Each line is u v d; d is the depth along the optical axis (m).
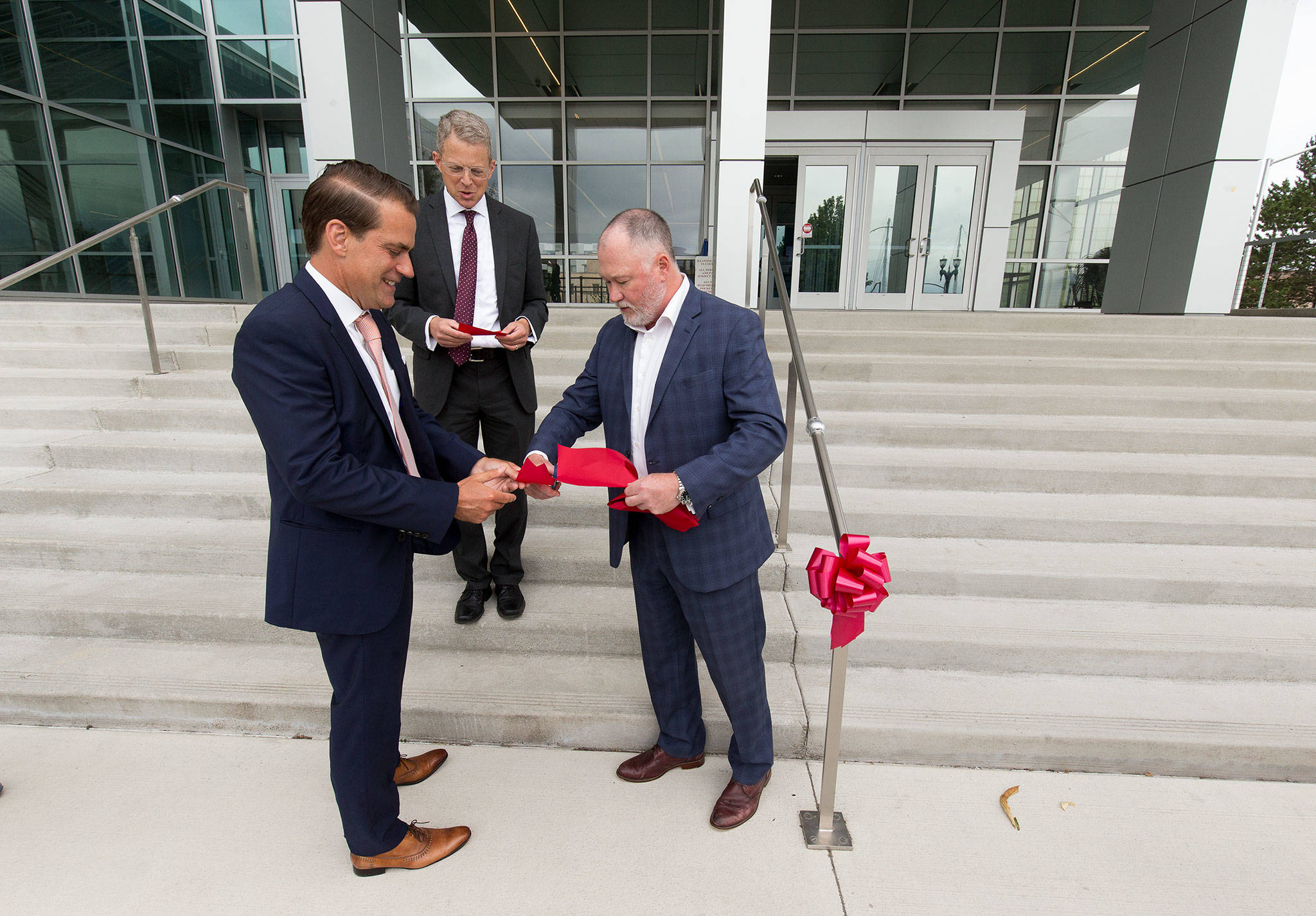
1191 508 2.86
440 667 2.27
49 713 2.13
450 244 2.17
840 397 3.61
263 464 3.15
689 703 1.90
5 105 6.41
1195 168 5.48
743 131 4.39
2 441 3.24
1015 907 1.54
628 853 1.69
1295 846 1.72
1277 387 3.74
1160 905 1.55
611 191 9.08
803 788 1.92
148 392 3.63
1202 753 1.94
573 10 8.48
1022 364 3.86
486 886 1.59
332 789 1.90
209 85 8.94
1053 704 2.10
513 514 2.32
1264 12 4.96
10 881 1.58
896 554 2.66
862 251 8.73
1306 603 2.44
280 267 10.30
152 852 1.67
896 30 8.61
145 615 2.37
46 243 6.85
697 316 1.52
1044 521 2.75
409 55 8.70
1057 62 8.69
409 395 1.49
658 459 1.58
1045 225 9.20
